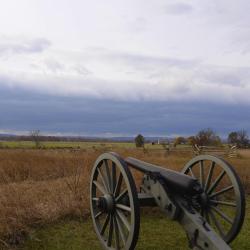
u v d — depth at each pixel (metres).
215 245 4.04
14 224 6.27
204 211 5.34
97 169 5.66
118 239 5.07
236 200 4.96
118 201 5.05
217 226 5.29
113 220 5.17
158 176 5.05
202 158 5.59
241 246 6.11
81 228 6.79
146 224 7.21
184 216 4.61
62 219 7.19
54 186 8.91
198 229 4.33
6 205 7.00
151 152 21.41
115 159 4.99
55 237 6.33
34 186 9.18
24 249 5.80
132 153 18.39
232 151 26.05
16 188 8.55
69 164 12.31
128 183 4.67
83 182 8.91
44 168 11.91
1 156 13.20
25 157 13.31
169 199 4.77
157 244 6.14
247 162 16.70
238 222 4.95
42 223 6.82
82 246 5.96
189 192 4.71
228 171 5.12
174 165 13.19
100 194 6.32
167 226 7.09
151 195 5.18
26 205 7.16
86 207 7.57
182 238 6.43
